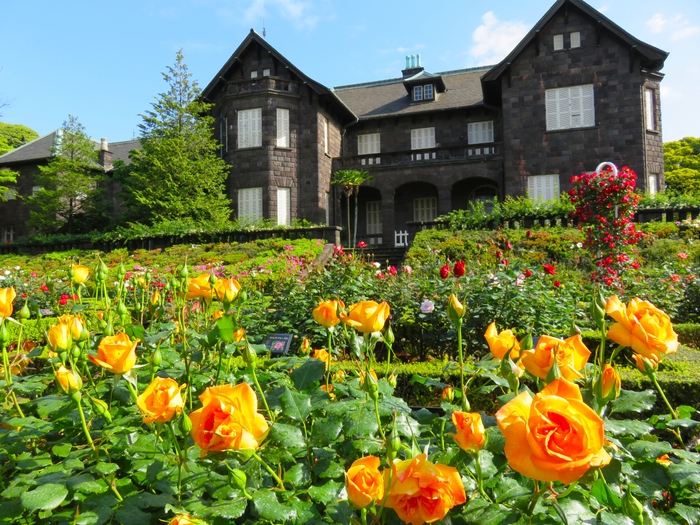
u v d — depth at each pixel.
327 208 25.84
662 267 10.05
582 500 1.33
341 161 26.69
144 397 1.25
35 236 27.94
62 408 1.74
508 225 16.84
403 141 28.28
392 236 25.77
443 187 25.20
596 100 21.97
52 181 30.44
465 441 1.20
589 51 22.16
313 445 1.49
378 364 4.28
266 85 24.36
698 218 14.74
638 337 1.41
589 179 9.95
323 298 5.85
